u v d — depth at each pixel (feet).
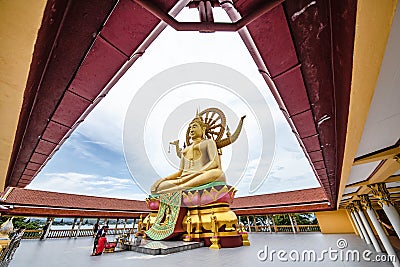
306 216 93.50
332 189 19.76
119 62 7.96
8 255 22.67
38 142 11.68
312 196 54.03
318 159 13.08
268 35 6.52
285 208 56.08
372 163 13.89
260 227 74.13
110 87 9.08
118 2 6.01
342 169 11.34
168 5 6.06
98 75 8.14
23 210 46.91
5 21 3.71
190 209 42.19
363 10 3.46
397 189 25.00
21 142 10.77
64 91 8.28
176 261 25.66
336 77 6.00
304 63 7.00
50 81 7.48
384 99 6.57
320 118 9.09
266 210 58.23
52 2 4.12
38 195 51.19
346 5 3.86
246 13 6.15
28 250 37.01
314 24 5.75
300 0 5.25
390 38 4.31
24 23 3.80
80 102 9.18
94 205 56.95
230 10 7.14
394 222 17.12
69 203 53.31
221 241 36.88
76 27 5.73
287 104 8.95
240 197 67.51
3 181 9.90
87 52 6.73
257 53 7.38
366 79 4.52
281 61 7.22
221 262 24.80
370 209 25.21
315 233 62.34
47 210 49.47
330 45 6.06
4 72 4.56
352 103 5.34
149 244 35.60
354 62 4.32
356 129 6.39
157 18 6.70
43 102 8.48
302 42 6.39
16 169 15.66
